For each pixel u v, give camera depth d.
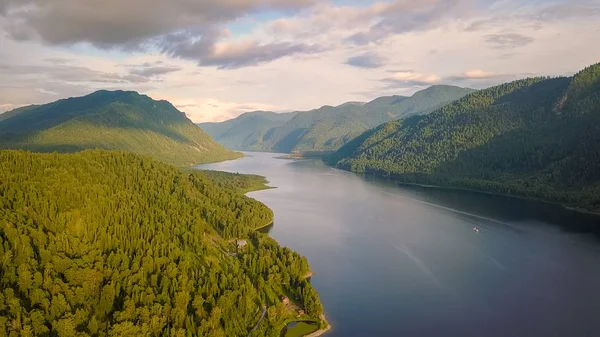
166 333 149.12
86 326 145.50
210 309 168.88
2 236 172.62
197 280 184.50
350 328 173.75
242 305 171.88
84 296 157.00
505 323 176.50
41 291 149.12
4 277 155.12
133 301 154.62
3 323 134.50
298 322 178.75
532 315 182.75
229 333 158.50
